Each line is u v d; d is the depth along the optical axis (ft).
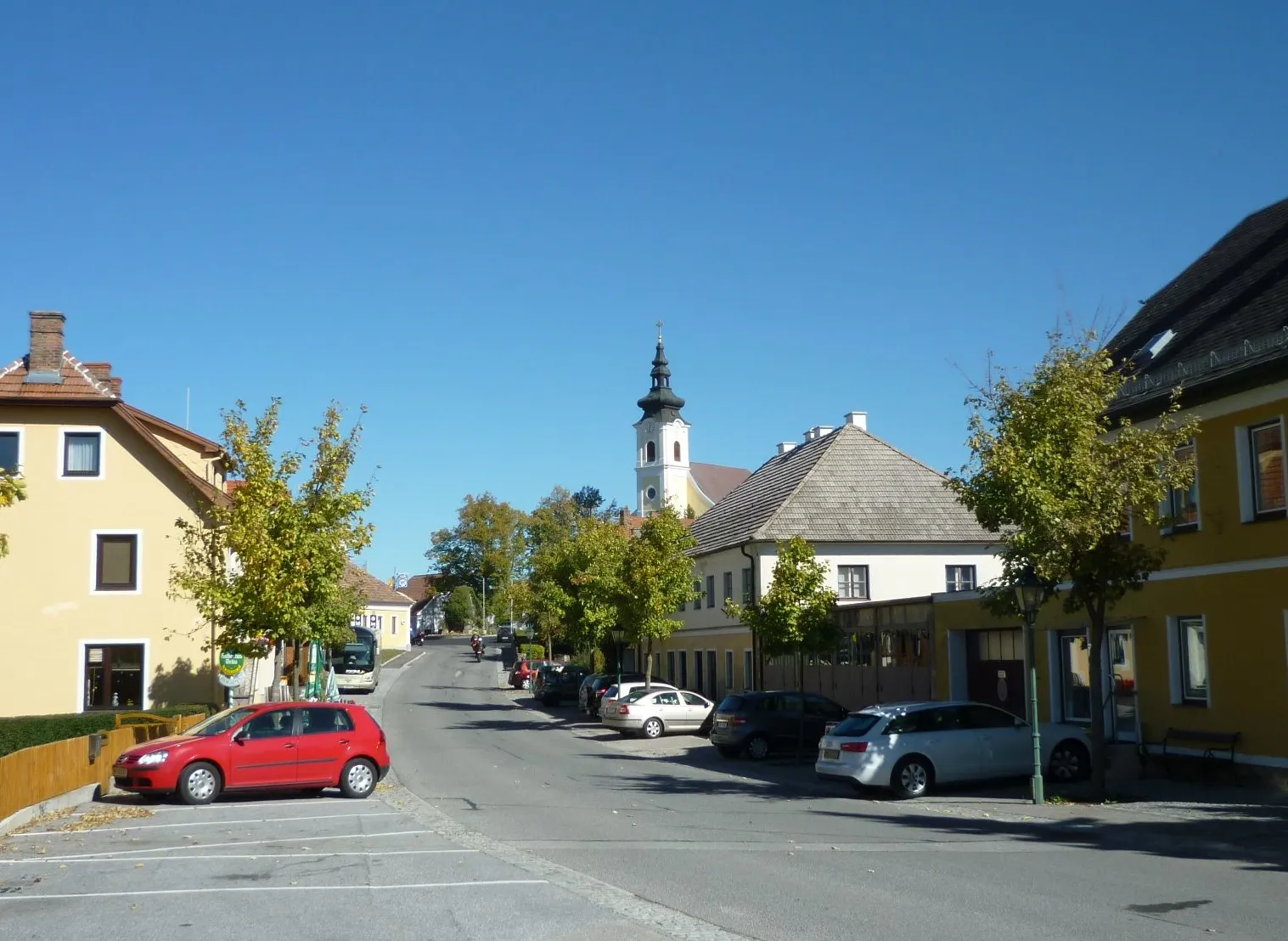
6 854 46.37
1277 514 58.85
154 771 63.16
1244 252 77.46
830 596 91.20
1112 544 57.41
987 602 60.49
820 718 93.50
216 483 123.44
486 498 408.87
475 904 33.96
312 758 65.82
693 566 129.49
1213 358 63.36
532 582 243.19
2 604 106.32
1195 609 64.59
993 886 35.81
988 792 63.98
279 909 34.06
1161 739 66.85
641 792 67.72
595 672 179.32
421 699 181.37
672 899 34.27
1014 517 56.24
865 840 46.93
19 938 30.86
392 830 52.06
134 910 34.22
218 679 108.58
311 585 88.53
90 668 107.24
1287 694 57.88
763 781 74.54
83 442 109.19
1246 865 39.32
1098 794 57.98
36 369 107.76
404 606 345.51
